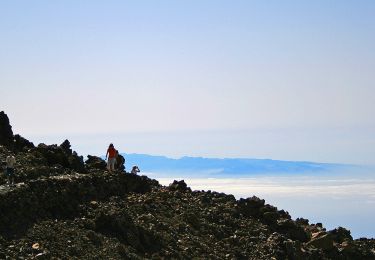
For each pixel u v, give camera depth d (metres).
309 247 44.62
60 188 36.28
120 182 42.47
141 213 39.41
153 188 45.69
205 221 42.88
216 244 39.94
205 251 37.91
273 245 41.91
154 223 38.41
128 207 39.31
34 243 30.33
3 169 36.84
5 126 44.00
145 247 35.56
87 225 34.34
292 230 46.34
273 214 47.19
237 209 47.00
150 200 41.62
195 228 41.25
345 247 45.81
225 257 38.31
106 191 40.25
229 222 44.16
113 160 44.84
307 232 47.94
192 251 37.09
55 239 31.53
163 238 37.00
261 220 47.00
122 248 33.16
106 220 35.41
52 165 41.34
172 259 35.12
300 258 41.59
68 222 33.97
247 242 41.62
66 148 45.66
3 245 29.11
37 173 37.50
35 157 40.97
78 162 42.69
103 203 38.16
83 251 31.48
